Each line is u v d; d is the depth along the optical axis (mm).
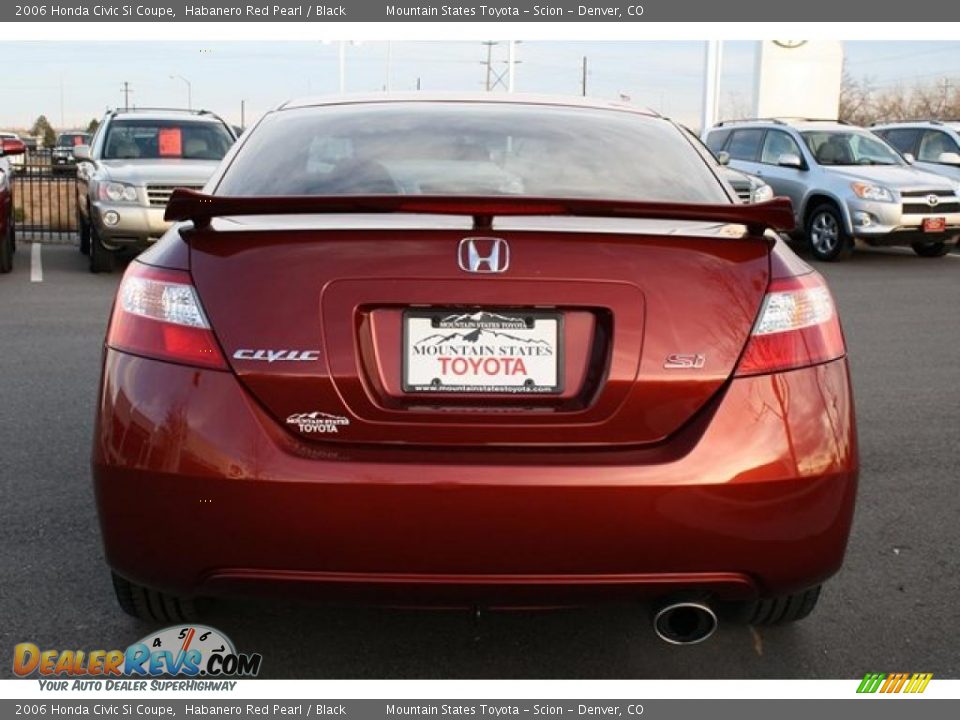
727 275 2701
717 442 2590
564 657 3195
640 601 2682
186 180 11570
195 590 2666
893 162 15438
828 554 2742
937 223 14242
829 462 2684
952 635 3346
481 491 2506
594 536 2539
